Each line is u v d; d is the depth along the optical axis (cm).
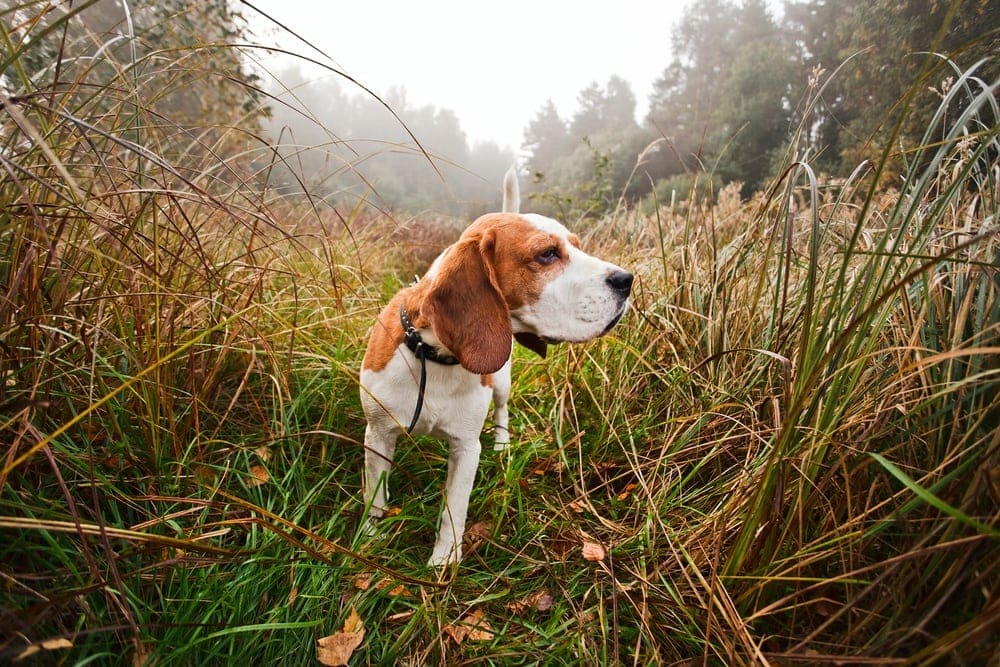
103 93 190
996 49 346
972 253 177
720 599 169
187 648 144
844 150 621
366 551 203
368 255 491
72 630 147
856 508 170
